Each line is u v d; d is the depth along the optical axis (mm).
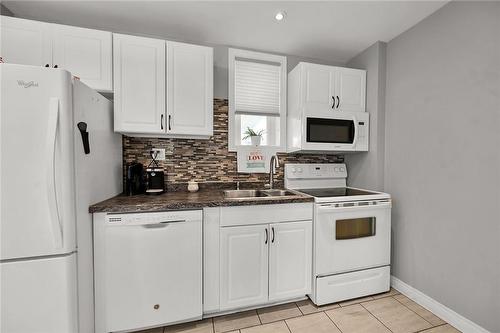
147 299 1481
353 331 1544
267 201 1704
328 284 1812
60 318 1176
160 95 1778
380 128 2191
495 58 1388
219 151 2287
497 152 1380
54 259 1165
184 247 1536
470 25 1513
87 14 1785
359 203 1884
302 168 2424
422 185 1838
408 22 1889
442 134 1689
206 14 1808
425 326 1593
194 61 1854
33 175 1125
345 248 1856
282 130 2455
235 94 2336
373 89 2234
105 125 1643
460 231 1571
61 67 1603
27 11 1728
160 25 1948
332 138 2174
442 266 1684
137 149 2084
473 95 1499
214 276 1628
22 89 1104
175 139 2176
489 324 1413
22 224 1120
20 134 1106
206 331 1548
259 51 2393
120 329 1451
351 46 2293
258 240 1708
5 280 1114
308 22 1910
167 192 2084
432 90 1764
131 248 1452
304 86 2146
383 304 1841
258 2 1673
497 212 1381
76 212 1242
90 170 1413
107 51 1677
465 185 1545
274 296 1753
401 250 2023
